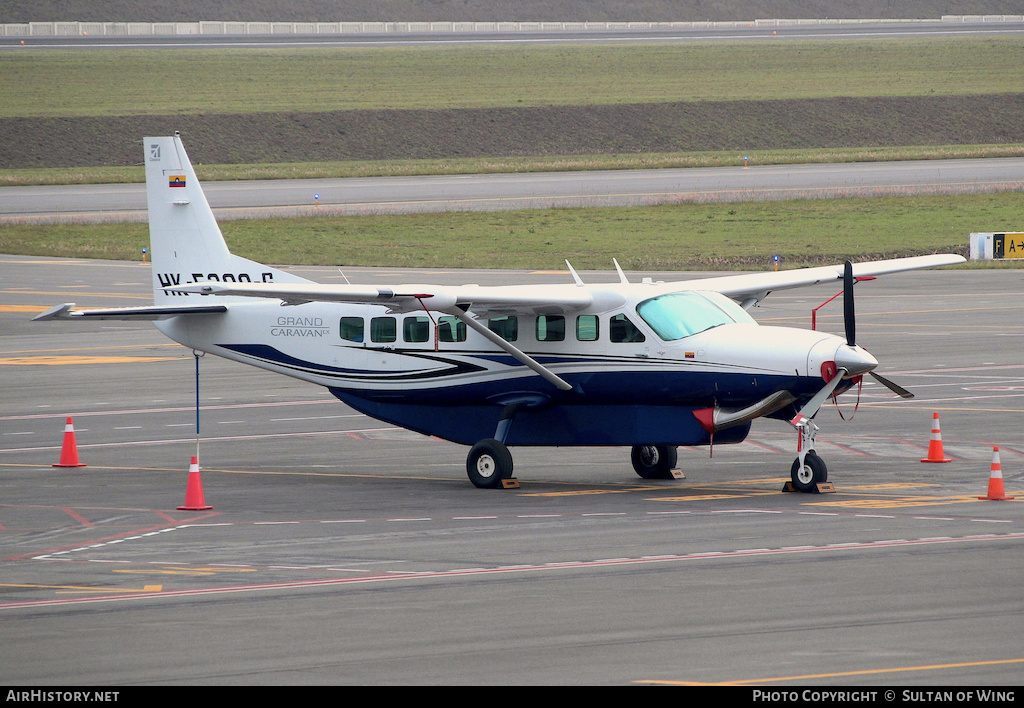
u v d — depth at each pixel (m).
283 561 56.66
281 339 84.19
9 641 43.84
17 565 56.47
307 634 44.31
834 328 147.50
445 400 80.31
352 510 69.19
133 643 43.44
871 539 58.97
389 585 51.66
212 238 86.06
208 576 53.88
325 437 95.56
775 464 82.06
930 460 80.81
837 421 97.06
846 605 47.09
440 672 39.66
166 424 101.50
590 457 86.88
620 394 75.44
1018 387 109.94
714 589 49.88
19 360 137.75
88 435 96.94
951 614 45.62
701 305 76.25
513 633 44.00
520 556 56.75
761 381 71.69
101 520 67.25
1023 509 65.94
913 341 138.25
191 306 83.69
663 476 78.06
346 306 82.50
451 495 73.56
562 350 76.19
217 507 70.62
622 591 49.81
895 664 39.72
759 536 60.16
